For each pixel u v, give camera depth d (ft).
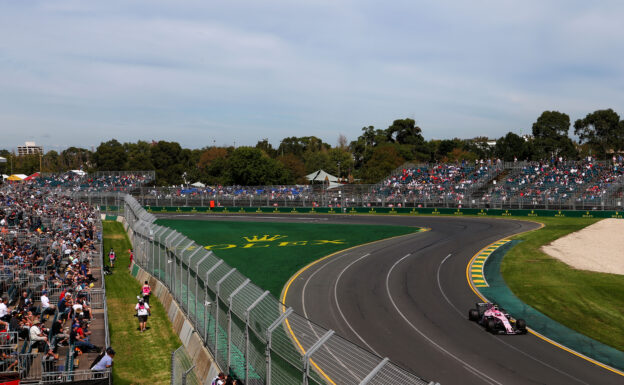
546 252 133.08
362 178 384.88
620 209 196.85
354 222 212.02
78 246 120.16
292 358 40.78
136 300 94.58
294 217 236.02
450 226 190.29
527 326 76.69
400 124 474.49
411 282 105.19
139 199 276.41
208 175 419.95
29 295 77.92
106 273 115.85
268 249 147.84
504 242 150.00
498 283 104.01
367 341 69.97
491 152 461.78
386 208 245.65
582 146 415.03
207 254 69.97
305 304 89.10
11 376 51.34
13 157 527.40
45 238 118.62
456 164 277.23
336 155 488.44
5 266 85.97
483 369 59.93
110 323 80.02
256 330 48.03
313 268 119.96
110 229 187.21
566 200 209.36
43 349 57.77
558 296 92.89
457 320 79.82
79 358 60.70
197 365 61.46
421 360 62.85
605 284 99.76
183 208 271.49
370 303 89.71
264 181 365.20
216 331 57.21
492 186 242.37
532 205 216.74
